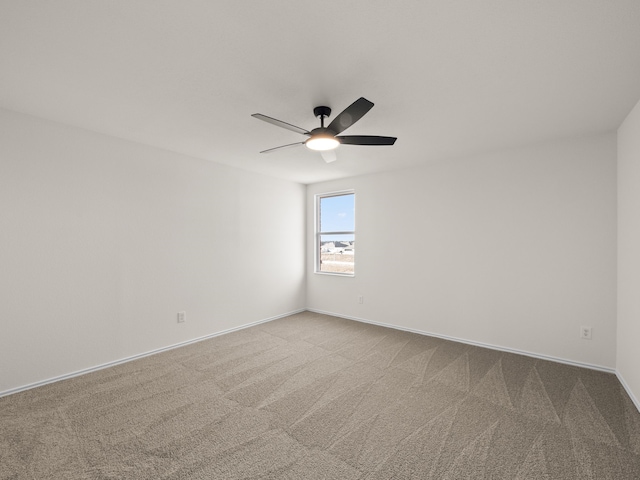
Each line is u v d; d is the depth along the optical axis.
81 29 1.53
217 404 2.40
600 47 1.67
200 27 1.52
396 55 1.74
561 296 3.21
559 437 1.99
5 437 1.99
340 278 5.05
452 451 1.86
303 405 2.38
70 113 2.56
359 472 1.70
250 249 4.55
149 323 3.43
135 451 1.87
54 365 2.77
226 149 3.53
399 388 2.66
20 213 2.59
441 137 3.10
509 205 3.50
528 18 1.45
